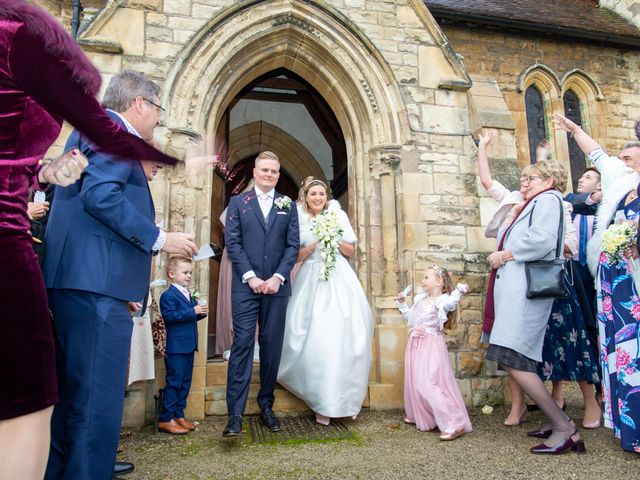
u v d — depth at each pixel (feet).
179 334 13.07
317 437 12.23
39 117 4.25
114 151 4.28
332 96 19.88
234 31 17.47
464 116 19.20
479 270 17.85
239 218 13.47
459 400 12.76
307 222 15.15
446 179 18.49
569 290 13.69
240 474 9.50
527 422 13.97
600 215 12.62
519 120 31.81
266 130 34.65
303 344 13.51
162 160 4.60
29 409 4.09
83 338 6.12
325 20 18.47
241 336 12.32
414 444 11.60
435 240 17.92
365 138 18.97
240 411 11.81
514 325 11.15
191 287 15.96
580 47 34.06
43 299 4.33
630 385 10.58
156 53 16.84
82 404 5.95
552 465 9.98
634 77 34.99
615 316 11.09
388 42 19.19
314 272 14.52
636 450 10.34
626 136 33.94
